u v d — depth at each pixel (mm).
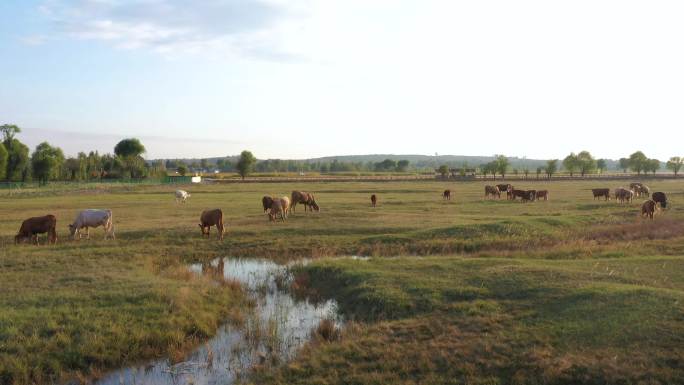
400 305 12805
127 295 13422
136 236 24750
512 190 47062
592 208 37281
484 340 10039
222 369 9852
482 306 12234
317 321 12836
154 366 10047
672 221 28500
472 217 31766
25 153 96625
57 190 64562
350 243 23281
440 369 9039
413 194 55969
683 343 9070
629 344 9234
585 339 9641
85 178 104375
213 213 24422
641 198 47938
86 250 20688
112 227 26969
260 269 19234
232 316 13062
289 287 16297
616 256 19406
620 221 29891
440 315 11898
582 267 15797
